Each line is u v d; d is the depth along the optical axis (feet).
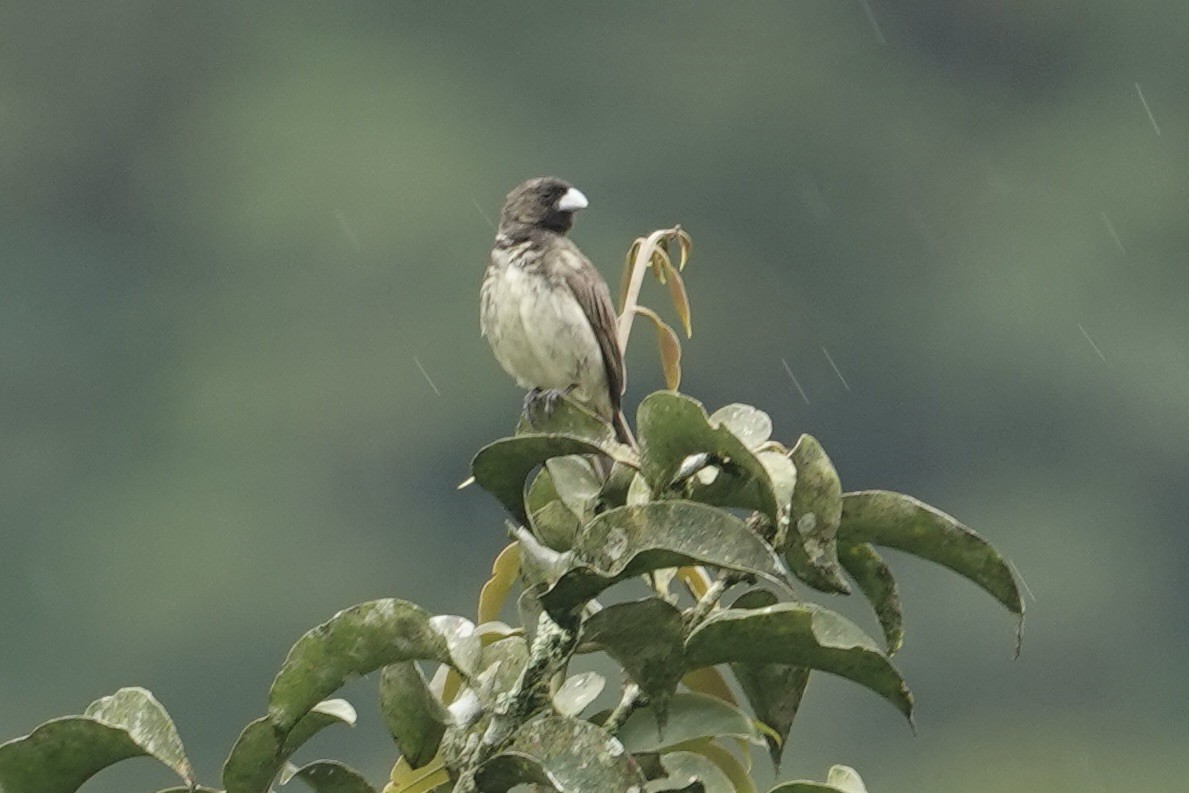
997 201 81.15
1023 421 69.21
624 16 85.25
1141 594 62.75
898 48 86.79
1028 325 73.77
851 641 7.93
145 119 83.25
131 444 69.10
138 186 81.10
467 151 80.84
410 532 65.05
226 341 73.72
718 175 81.66
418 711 8.36
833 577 8.16
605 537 7.79
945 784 46.11
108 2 85.30
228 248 76.84
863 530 8.42
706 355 72.54
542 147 80.94
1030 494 66.44
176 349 73.46
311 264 75.92
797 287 77.46
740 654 8.05
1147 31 87.40
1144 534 64.85
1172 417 69.56
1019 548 64.69
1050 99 85.40
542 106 82.23
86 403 70.54
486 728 8.30
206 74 83.46
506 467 8.30
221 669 59.67
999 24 87.30
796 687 8.65
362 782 8.29
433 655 8.06
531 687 8.07
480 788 7.77
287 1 85.35
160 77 83.76
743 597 8.61
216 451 68.54
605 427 8.68
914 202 81.41
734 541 7.68
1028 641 57.41
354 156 79.41
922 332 73.87
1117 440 67.87
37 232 78.95
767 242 80.02
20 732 58.03
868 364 72.79
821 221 80.59
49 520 66.23
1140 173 81.76
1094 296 75.20
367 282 75.51
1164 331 74.84
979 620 50.49
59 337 73.87
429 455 69.00
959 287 76.95
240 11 84.12
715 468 8.51
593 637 8.04
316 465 68.39
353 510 66.39
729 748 9.07
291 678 8.04
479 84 84.17
